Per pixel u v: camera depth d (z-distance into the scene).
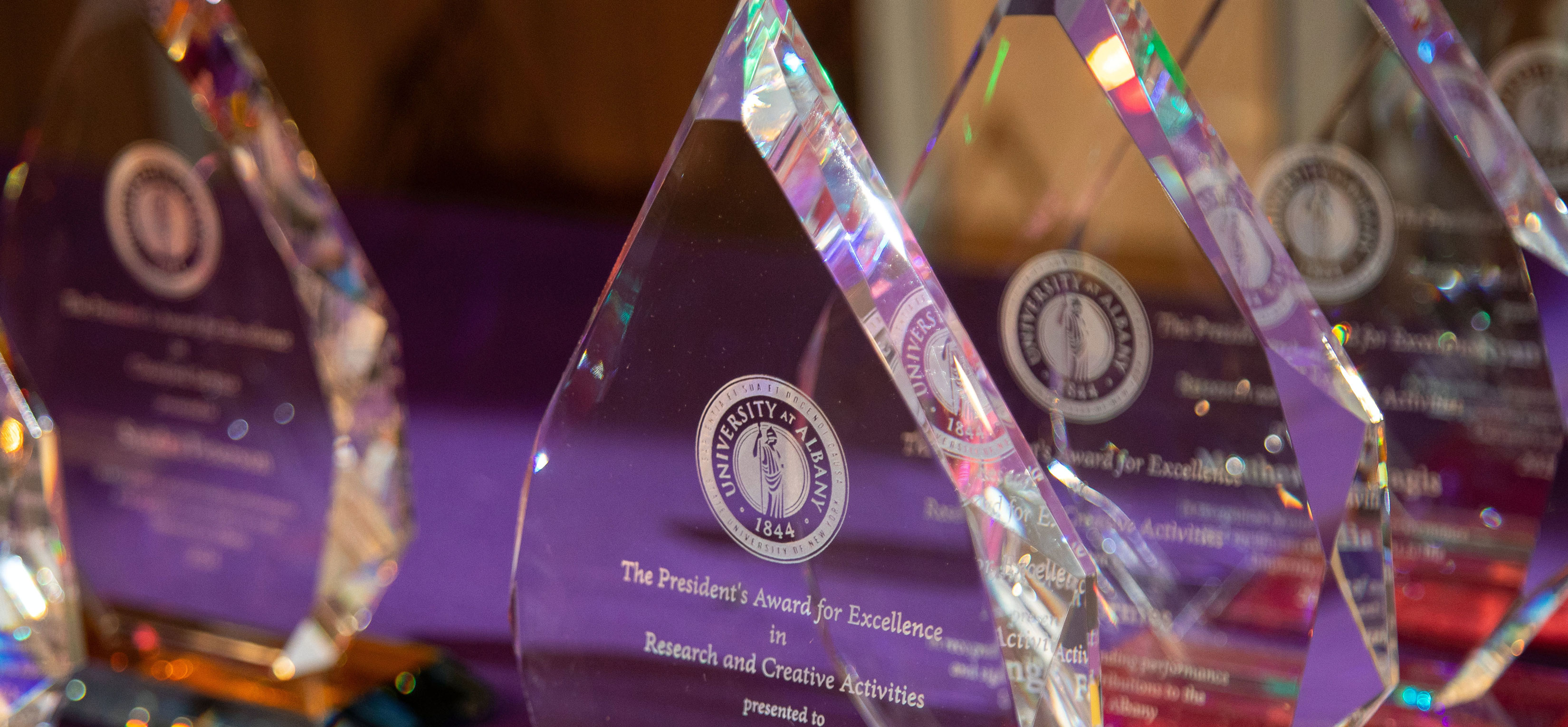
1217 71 0.92
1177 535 0.76
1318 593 0.68
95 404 0.97
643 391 0.61
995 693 0.56
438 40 2.59
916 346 0.56
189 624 0.98
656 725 0.63
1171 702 0.77
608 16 2.46
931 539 0.56
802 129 0.56
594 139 2.53
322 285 0.86
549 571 0.64
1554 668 0.94
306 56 2.66
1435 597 0.94
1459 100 0.85
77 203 0.93
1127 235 0.74
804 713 0.60
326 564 0.91
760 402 0.58
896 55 2.34
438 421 1.49
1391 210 0.90
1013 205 0.77
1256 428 0.73
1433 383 0.91
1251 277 0.67
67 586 0.75
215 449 0.93
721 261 0.58
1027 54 0.75
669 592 0.62
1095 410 0.77
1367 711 0.68
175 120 0.87
